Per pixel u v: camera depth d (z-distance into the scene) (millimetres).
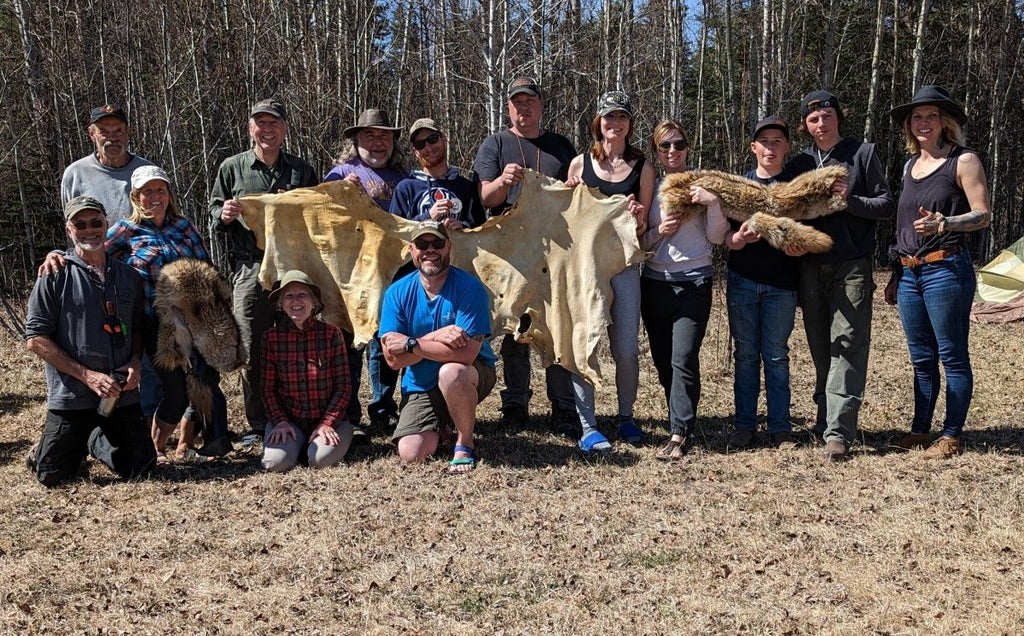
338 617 4043
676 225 6312
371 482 5844
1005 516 5129
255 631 3918
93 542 4910
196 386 6246
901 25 26828
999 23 27531
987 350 11602
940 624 3875
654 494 5641
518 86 6762
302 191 6504
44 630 3938
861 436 7090
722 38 23219
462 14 14594
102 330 5785
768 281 6523
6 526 5156
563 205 6570
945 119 6234
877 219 6234
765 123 6531
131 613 4082
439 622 3984
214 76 15688
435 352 6004
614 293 6617
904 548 4703
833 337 6422
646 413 7949
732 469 6152
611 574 4449
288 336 6285
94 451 6113
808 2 22875
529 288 6633
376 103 17266
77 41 15164
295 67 15445
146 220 6340
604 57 18578
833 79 22266
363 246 6555
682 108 21219
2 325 11820
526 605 4141
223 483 5906
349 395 6445
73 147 14961
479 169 6820
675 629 3904
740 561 4605
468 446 6199
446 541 4871
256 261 6715
